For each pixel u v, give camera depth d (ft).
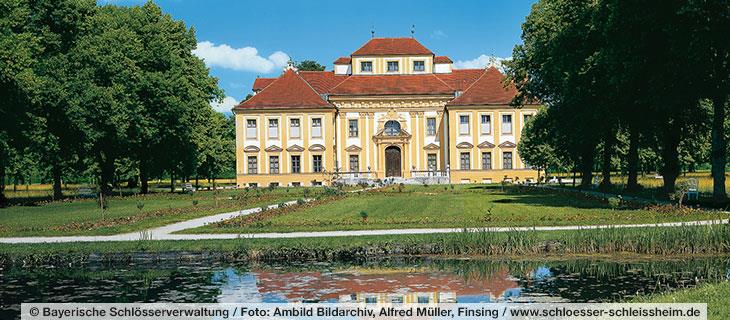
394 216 112.16
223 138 336.29
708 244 74.13
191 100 221.46
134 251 75.66
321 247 76.02
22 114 152.66
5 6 148.25
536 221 97.19
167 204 160.56
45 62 168.55
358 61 306.35
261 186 286.25
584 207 123.13
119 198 192.75
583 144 176.24
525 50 186.60
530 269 66.28
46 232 96.32
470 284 59.47
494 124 284.00
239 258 75.46
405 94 292.81
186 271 68.69
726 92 114.83
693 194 135.95
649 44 113.70
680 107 124.98
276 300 54.39
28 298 56.65
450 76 314.76
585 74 130.82
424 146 293.43
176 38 242.17
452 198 164.35
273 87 296.51
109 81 183.52
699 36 104.47
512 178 283.59
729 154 174.70
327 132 287.48
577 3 140.15
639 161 267.39
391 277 63.36
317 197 169.99
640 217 99.35
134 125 185.68
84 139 176.76
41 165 236.02
